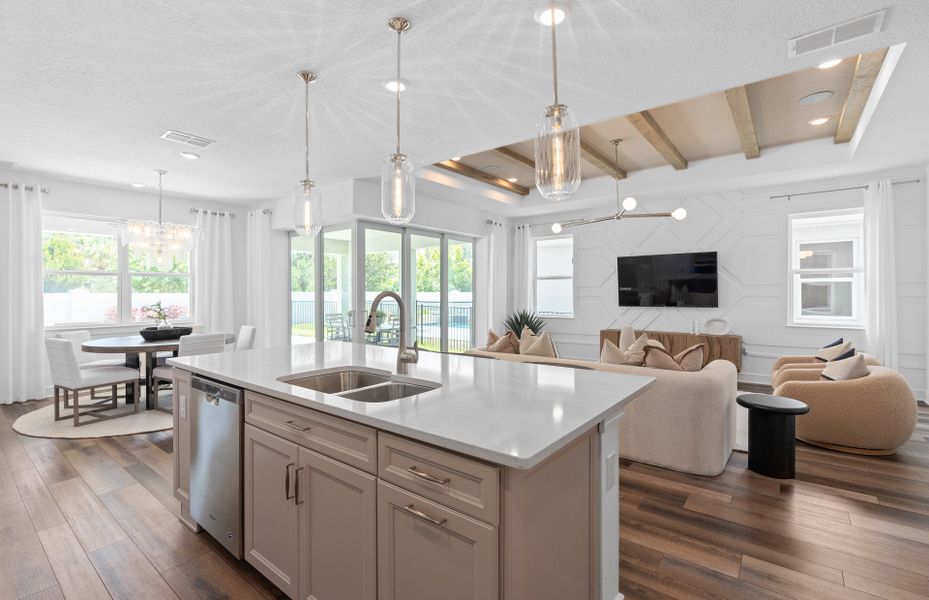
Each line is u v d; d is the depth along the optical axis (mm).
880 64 2977
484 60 2512
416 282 6473
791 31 2234
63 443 3553
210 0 1971
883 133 3770
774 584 1845
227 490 2043
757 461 2975
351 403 1555
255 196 5980
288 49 2385
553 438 1205
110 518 2439
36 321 4891
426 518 1272
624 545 2135
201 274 6121
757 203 5832
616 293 6969
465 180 5961
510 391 1746
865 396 3227
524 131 3633
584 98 3000
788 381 3623
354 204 5227
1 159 4285
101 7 2006
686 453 2979
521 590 1184
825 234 5535
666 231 6496
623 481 2857
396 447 1363
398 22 2146
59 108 3094
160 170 4684
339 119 3346
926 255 4852
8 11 2020
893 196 5012
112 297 5598
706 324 6129
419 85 2812
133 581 1914
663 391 3061
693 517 2393
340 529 1538
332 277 5965
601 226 7109
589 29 2213
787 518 2377
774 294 5727
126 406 4633
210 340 4410
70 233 5305
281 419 1776
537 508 1250
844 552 2066
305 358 2547
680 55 2457
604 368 3312
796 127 4441
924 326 4883
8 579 1918
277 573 1790
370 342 5695
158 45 2326
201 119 3314
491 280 7512
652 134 4309
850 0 1997
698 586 1835
